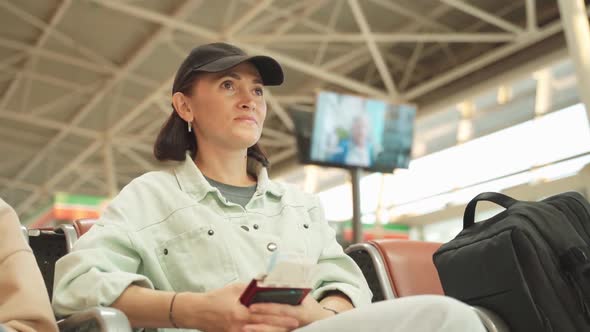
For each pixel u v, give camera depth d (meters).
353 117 8.27
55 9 11.62
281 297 1.28
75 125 15.88
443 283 1.79
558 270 1.57
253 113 1.75
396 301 1.17
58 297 1.39
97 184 21.50
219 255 1.56
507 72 12.39
